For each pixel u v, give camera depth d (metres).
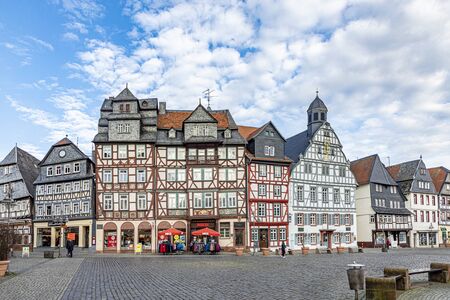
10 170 61.31
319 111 56.84
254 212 48.53
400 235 65.88
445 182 75.00
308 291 14.51
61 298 13.27
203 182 47.62
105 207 46.62
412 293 14.08
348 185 57.28
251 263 28.17
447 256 37.25
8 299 13.15
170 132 48.41
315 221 53.59
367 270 22.81
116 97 47.81
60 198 55.31
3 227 33.41
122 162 47.28
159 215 46.88
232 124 50.47
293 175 52.44
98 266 25.77
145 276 19.64
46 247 55.59
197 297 13.27
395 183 65.62
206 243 42.22
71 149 55.22
